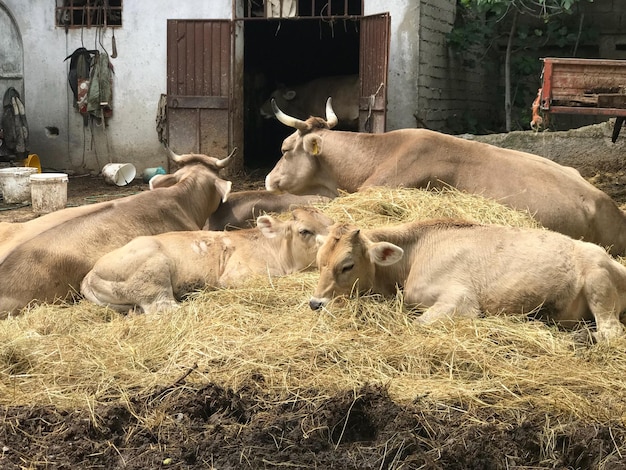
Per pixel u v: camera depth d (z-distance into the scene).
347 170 7.93
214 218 7.95
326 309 5.26
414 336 5.03
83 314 5.86
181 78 13.97
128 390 4.62
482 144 7.59
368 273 5.43
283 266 6.21
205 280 6.12
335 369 4.69
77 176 14.70
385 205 6.92
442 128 14.37
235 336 5.13
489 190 7.30
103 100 14.43
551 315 5.29
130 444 4.15
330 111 8.52
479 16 15.55
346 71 17.97
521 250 5.36
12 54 14.84
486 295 5.35
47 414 4.38
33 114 14.88
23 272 5.98
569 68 8.05
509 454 3.98
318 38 17.80
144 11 14.22
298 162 8.16
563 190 7.21
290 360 4.75
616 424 4.18
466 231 5.56
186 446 4.05
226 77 13.82
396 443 4.02
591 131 11.51
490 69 16.14
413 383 4.53
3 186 11.71
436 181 7.45
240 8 14.01
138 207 6.83
